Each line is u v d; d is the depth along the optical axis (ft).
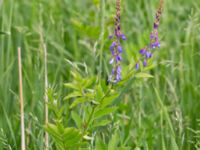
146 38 13.24
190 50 19.26
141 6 23.52
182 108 16.79
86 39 20.88
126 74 12.75
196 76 18.38
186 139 15.75
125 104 16.61
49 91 12.42
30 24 21.18
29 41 20.57
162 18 21.94
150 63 12.90
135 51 14.26
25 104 16.31
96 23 20.83
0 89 16.71
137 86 17.62
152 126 15.99
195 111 16.84
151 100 17.20
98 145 12.68
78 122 12.42
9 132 15.34
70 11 22.84
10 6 20.97
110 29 19.92
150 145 14.88
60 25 20.88
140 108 16.61
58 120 12.31
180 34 21.53
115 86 12.59
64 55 20.48
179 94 17.74
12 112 16.57
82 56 20.81
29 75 17.95
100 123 12.65
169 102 17.46
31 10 22.33
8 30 18.37
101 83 13.00
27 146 14.89
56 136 11.86
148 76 12.77
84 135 12.39
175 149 14.24
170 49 20.48
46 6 22.43
